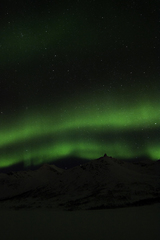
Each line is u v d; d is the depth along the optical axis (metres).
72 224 19.28
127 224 17.64
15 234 14.91
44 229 16.84
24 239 13.00
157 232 13.73
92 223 19.39
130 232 13.98
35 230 16.48
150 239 11.73
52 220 23.42
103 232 14.38
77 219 23.45
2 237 13.89
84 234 13.94
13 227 18.59
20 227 18.48
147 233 13.48
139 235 12.91
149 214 25.34
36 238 13.21
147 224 17.23
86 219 23.00
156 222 18.23
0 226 19.42
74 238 12.72
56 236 13.62
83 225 18.27
